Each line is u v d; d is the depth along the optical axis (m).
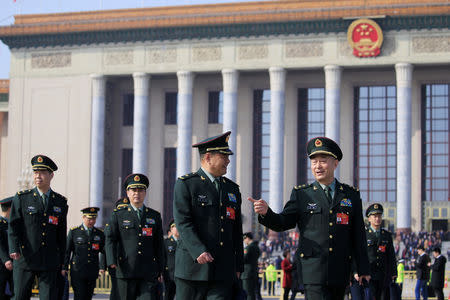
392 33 74.44
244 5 79.19
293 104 81.00
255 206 10.55
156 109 84.62
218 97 83.56
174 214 10.76
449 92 78.38
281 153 76.06
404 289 39.59
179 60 79.38
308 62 76.00
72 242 19.22
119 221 15.14
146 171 79.88
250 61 77.56
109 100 85.38
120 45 81.19
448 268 57.91
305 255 10.78
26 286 14.82
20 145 83.94
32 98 84.12
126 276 15.02
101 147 81.12
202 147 11.04
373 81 79.19
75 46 82.75
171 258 20.70
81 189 81.38
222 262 10.66
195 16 77.81
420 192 78.12
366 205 79.12
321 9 74.88
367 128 79.88
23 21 84.62
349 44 75.00
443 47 73.31
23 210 14.77
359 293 12.77
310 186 11.02
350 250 10.96
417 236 70.81
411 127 76.50
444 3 72.75
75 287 19.20
